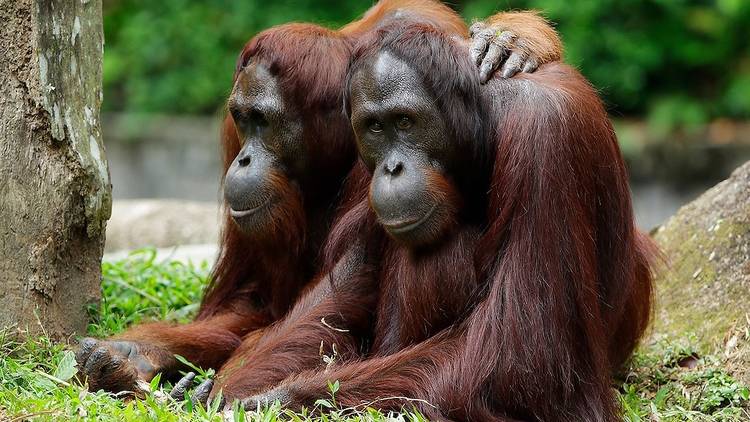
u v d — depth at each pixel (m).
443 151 7.62
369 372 7.55
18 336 8.56
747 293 10.12
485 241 7.60
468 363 7.36
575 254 7.43
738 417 8.49
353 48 8.34
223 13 28.06
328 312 8.41
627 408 8.32
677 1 25.25
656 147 24.00
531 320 7.32
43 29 8.52
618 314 8.30
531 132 7.42
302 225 9.12
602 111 7.96
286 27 9.11
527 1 24.83
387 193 7.50
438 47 7.64
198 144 26.53
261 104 8.82
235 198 8.88
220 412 7.24
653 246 9.98
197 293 11.18
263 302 9.85
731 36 25.70
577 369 7.52
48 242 8.77
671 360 9.73
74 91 8.77
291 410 7.42
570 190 7.43
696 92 25.91
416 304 7.83
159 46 27.75
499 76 7.86
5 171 8.61
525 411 7.38
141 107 27.98
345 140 9.09
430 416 7.30
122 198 27.16
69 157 8.78
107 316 9.68
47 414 6.64
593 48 25.02
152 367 8.46
